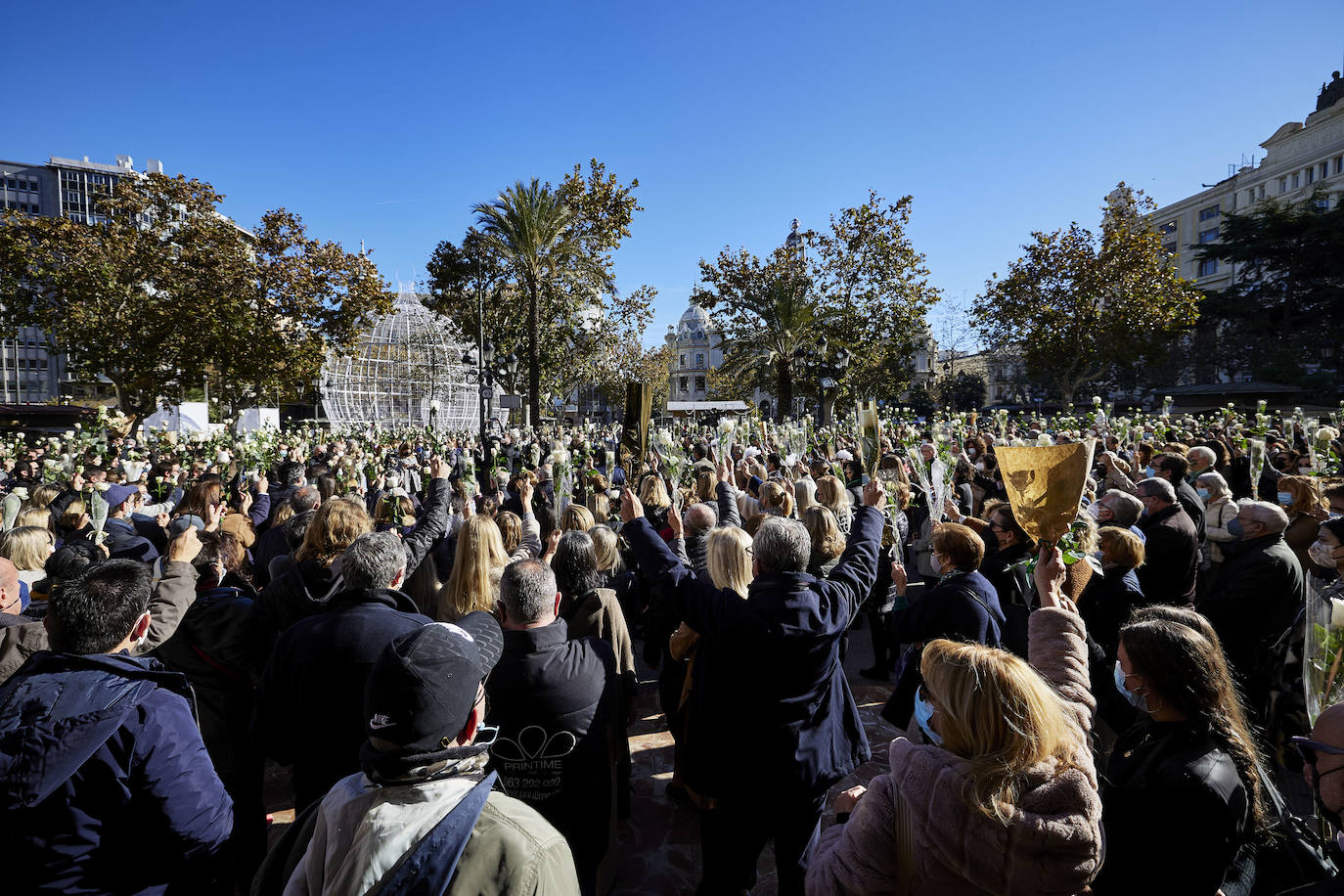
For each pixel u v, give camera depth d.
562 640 2.50
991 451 9.35
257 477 6.62
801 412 33.19
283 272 25.81
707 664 2.57
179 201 25.25
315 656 2.33
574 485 7.66
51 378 90.50
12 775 1.59
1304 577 3.93
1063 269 33.19
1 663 2.49
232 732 3.01
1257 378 41.47
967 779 1.40
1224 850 1.73
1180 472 5.85
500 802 1.33
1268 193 63.00
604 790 2.53
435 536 3.91
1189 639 1.94
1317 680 1.98
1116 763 2.03
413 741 1.27
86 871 1.67
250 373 26.23
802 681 2.46
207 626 2.92
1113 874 1.85
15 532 3.78
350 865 1.21
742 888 2.60
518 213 24.92
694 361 99.19
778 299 27.78
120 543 5.29
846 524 5.19
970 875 1.34
